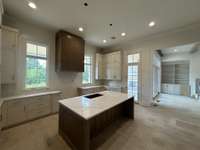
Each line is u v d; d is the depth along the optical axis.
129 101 3.48
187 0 2.41
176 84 7.91
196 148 2.08
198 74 7.00
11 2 2.54
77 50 4.63
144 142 2.25
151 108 4.56
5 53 2.80
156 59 6.79
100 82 6.56
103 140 2.31
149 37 4.72
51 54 4.21
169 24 3.60
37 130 2.69
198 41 3.62
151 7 2.68
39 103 3.42
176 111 4.20
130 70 5.46
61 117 2.46
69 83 4.88
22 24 3.44
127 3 2.53
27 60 3.64
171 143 2.22
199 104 5.25
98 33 4.41
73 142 2.01
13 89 3.28
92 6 2.66
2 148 2.03
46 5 2.65
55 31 4.25
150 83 4.76
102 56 6.54
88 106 2.16
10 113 2.81
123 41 5.41
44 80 4.11
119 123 3.12
